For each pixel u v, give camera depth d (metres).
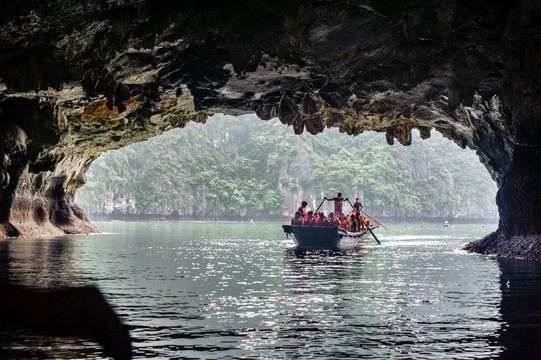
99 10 12.76
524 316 7.63
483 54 14.88
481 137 22.72
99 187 157.50
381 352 5.46
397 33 14.36
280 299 9.17
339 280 12.18
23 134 20.64
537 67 14.15
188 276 12.85
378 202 168.88
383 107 22.28
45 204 35.09
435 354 5.39
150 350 5.48
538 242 18.83
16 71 13.84
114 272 13.56
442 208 181.88
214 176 171.75
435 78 18.08
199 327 6.73
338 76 17.28
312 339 6.07
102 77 15.92
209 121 181.00
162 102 23.55
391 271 14.44
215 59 17.25
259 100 21.39
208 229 73.44
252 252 22.81
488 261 18.08
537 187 18.08
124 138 27.89
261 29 13.61
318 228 26.89
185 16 13.89
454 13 12.70
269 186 171.50
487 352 5.46
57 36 13.38
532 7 12.41
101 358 4.99
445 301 9.04
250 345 5.75
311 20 13.12
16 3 11.92
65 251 21.23
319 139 181.25
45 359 4.94
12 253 19.44
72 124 24.25
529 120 16.28
